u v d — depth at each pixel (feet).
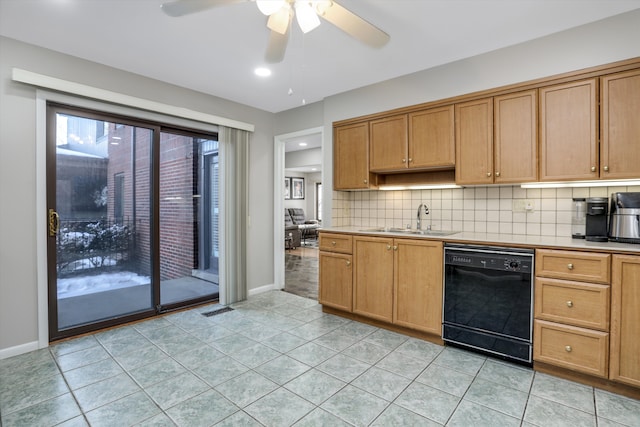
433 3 6.53
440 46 8.29
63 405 6.01
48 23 7.19
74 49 8.39
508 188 9.29
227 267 12.23
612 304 6.32
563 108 7.55
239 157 12.64
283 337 9.15
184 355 8.03
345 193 12.66
